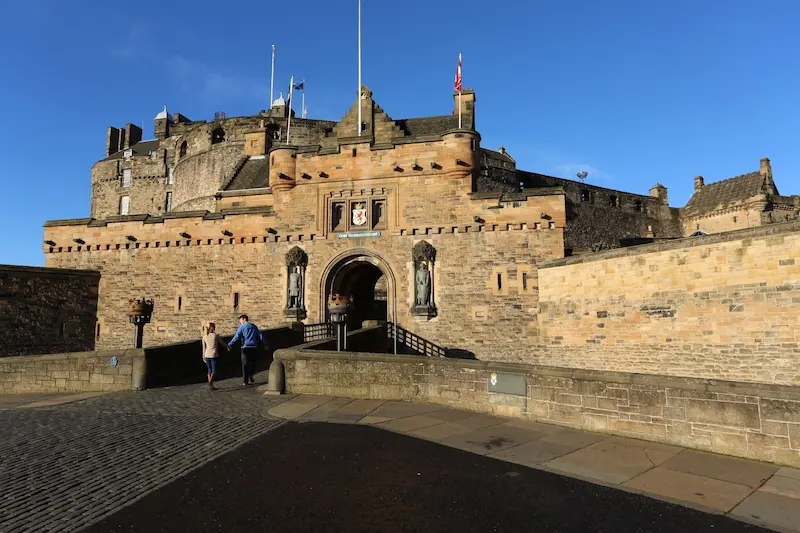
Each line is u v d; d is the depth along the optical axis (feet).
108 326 97.50
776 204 180.65
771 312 54.39
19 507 20.94
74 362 52.42
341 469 25.84
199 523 19.80
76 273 96.68
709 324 59.41
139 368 50.24
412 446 29.76
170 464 26.37
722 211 192.03
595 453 28.81
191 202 188.34
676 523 20.27
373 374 43.21
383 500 22.12
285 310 89.81
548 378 35.35
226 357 65.62
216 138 191.52
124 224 99.25
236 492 22.82
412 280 87.40
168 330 94.68
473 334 83.97
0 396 51.55
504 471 25.86
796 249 52.90
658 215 226.38
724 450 28.63
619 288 69.10
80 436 31.73
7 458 27.22
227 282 93.81
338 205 92.58
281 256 92.38
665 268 64.08
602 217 210.38
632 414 31.89
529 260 83.66
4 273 88.69
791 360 52.60
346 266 92.07
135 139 256.93
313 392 44.98
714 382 29.48
